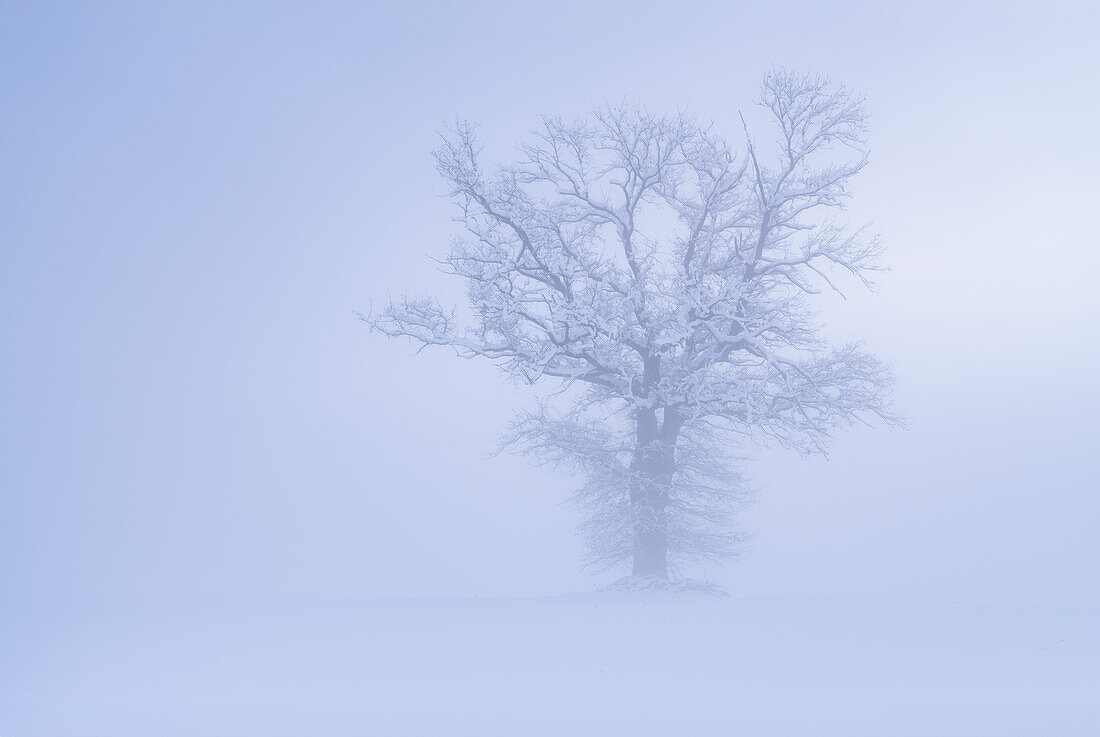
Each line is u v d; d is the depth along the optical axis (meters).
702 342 36.69
